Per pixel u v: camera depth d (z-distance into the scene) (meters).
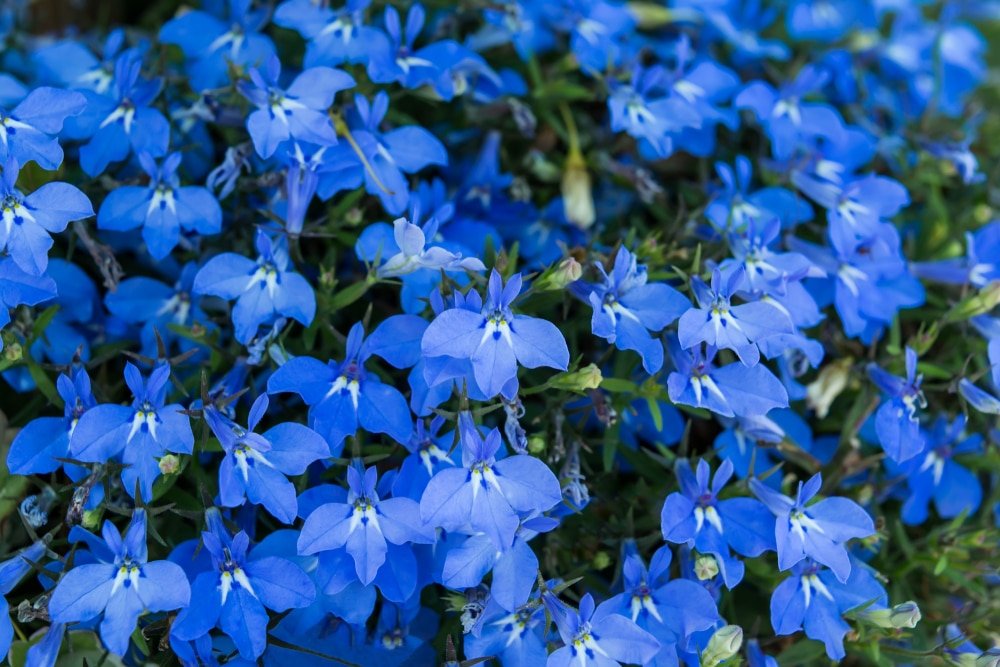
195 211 0.29
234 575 0.27
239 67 0.30
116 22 0.36
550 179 0.32
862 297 0.30
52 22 0.35
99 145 0.29
